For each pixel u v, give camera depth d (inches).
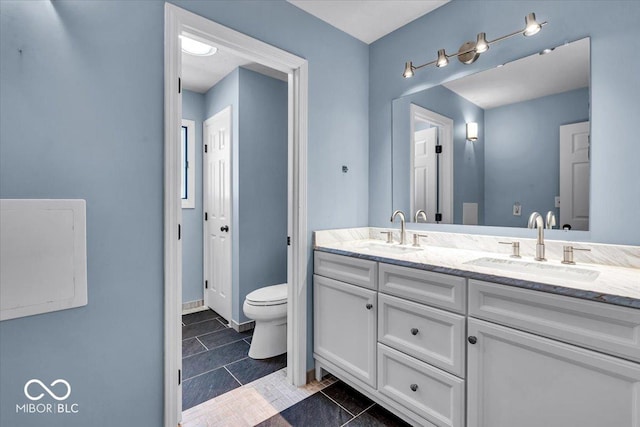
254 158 111.9
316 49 79.4
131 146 52.3
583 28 56.7
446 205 77.2
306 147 76.9
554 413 41.3
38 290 44.0
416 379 56.9
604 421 37.6
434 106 78.7
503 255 64.7
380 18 81.3
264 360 89.0
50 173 45.4
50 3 45.3
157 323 55.6
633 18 51.5
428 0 74.6
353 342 68.8
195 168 131.2
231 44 64.7
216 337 104.3
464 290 49.8
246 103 109.4
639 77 51.0
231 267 113.1
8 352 42.9
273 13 70.7
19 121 43.1
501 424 46.2
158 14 54.9
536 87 62.7
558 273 54.3
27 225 43.2
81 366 48.3
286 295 92.7
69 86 46.8
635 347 35.1
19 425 43.8
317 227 80.1
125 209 51.9
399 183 86.5
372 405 68.9
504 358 45.8
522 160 64.9
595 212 55.7
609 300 36.3
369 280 65.0
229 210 113.6
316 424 62.8
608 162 54.2
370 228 92.7
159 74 55.1
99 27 49.3
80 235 47.3
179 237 57.6
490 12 68.9
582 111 57.1
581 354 38.7
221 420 63.8
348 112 87.7
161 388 56.3
